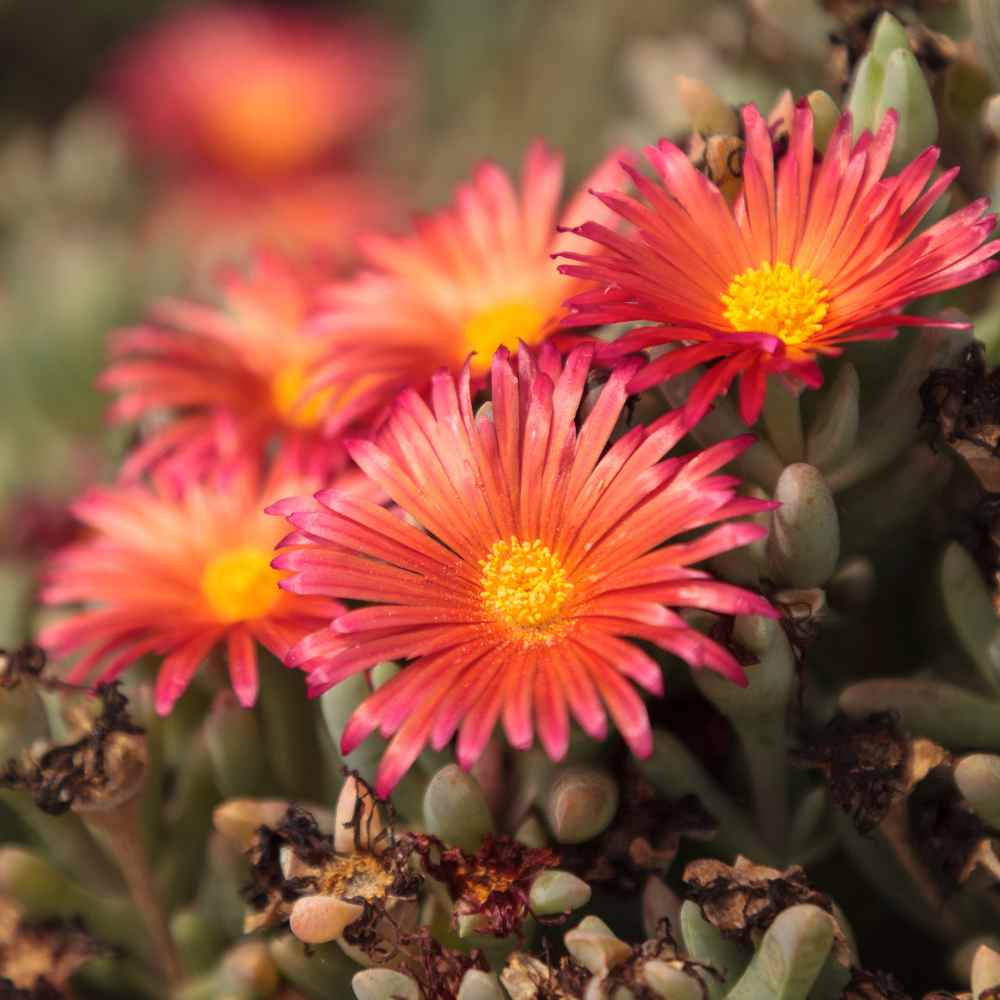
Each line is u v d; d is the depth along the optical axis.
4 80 1.04
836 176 0.32
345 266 0.41
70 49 1.05
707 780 0.33
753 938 0.32
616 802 0.33
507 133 0.72
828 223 0.32
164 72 0.83
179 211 0.76
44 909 0.35
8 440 0.52
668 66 0.42
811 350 0.31
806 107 0.32
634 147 0.42
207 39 0.84
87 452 0.47
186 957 0.36
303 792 0.35
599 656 0.31
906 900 0.34
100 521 0.36
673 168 0.33
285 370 0.37
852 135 0.34
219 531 0.36
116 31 1.06
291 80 0.83
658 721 0.34
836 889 0.35
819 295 0.32
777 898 0.32
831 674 0.35
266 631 0.34
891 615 0.35
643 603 0.31
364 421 0.35
